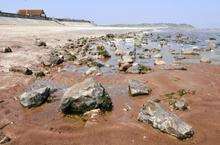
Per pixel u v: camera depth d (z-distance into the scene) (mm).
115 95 14148
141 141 9727
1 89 14680
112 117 11453
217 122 11336
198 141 9883
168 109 12445
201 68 21859
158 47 38562
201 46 40844
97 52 28469
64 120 11234
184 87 15711
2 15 75062
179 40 52969
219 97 14297
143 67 20062
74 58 24281
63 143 9648
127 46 38719
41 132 10352
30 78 17109
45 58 22234
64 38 44094
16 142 9703
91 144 9562
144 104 12203
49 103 12867
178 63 24203
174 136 10039
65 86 15852
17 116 11633
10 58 22516
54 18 120750
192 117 11695
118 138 9875
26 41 33250
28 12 118125
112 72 19500
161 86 15703
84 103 11539
